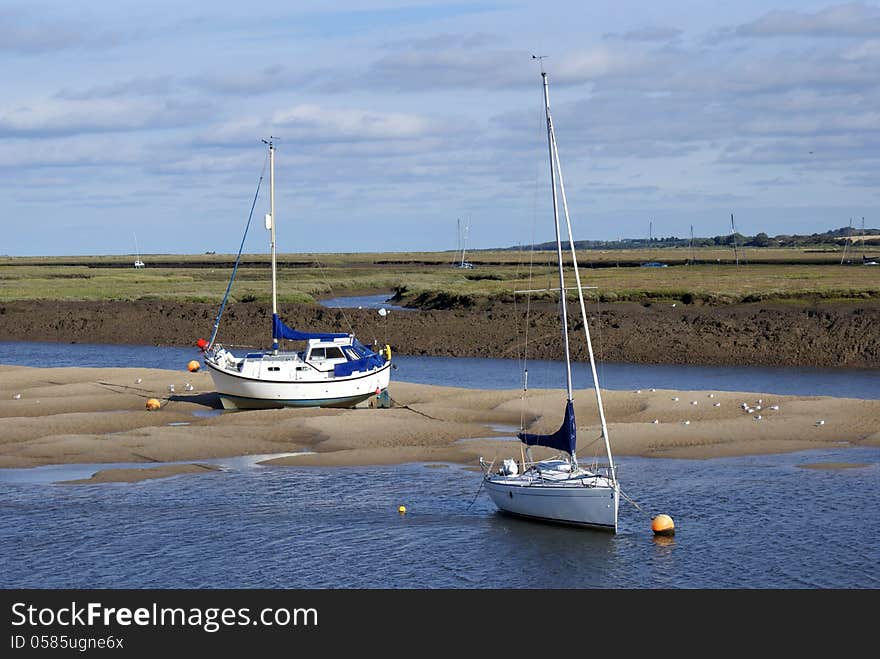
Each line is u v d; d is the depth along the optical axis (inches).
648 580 1362.0
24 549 1486.2
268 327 4397.1
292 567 1419.8
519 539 1521.9
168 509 1679.4
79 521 1614.2
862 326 3516.2
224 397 2532.0
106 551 1477.6
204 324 4468.5
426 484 1828.2
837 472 1863.9
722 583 1347.2
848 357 3376.0
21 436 2226.9
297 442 2169.0
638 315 3978.8
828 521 1571.1
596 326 3853.3
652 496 1724.9
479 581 1370.6
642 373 3270.2
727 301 4249.5
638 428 2197.3
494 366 3516.2
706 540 1498.5
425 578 1381.6
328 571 1405.0
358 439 2175.2
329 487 1812.3
